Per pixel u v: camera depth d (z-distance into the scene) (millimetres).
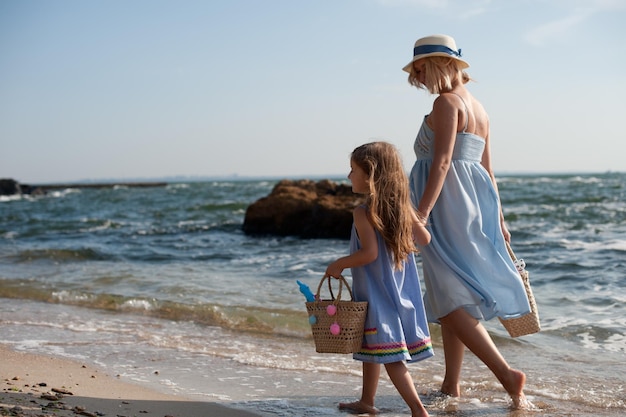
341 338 3244
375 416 3500
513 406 3604
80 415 3287
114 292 7957
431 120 3717
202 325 6125
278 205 17734
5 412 3209
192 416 3443
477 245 3600
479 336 3596
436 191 3525
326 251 13289
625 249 10961
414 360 3293
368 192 3330
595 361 4641
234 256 12758
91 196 56531
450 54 3697
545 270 9133
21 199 53844
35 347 5184
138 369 4527
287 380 4270
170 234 18844
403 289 3348
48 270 10531
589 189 44062
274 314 6297
